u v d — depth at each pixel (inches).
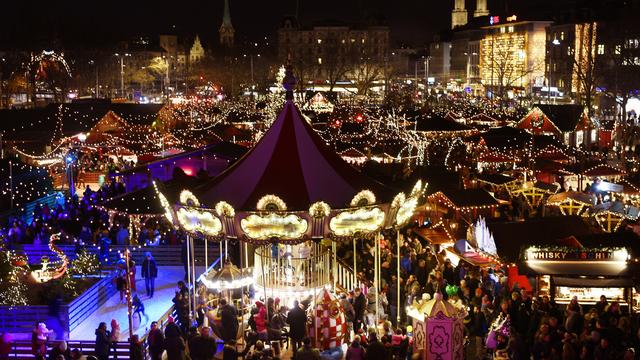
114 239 1152.8
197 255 1104.8
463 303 799.1
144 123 2068.2
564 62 4311.0
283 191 697.0
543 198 1301.7
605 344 633.6
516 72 5032.0
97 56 4500.5
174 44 7632.9
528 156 1587.1
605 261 828.0
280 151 729.0
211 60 6279.5
